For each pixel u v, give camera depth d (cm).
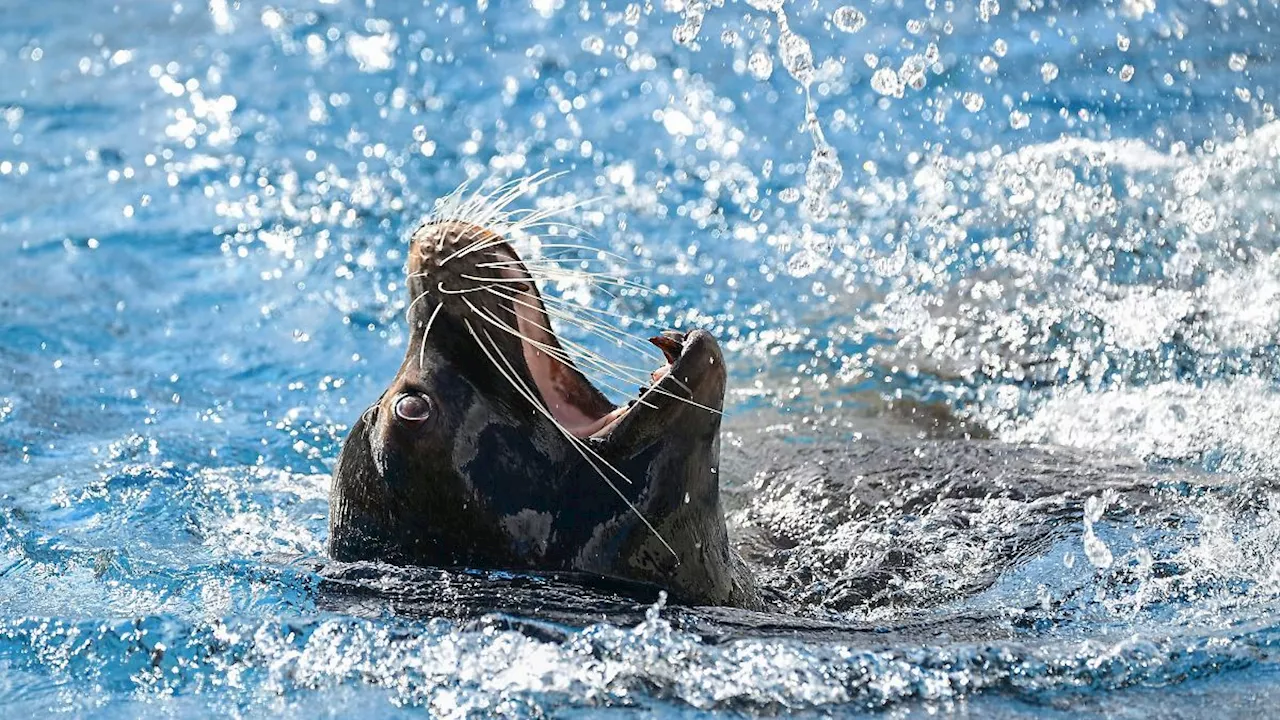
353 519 1695
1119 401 2497
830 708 1358
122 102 4688
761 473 2341
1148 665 1434
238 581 1694
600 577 1609
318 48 5053
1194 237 2950
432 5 5375
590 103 4447
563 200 3731
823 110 4203
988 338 2869
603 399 1675
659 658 1442
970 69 4222
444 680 1420
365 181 3978
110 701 1432
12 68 5038
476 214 1695
